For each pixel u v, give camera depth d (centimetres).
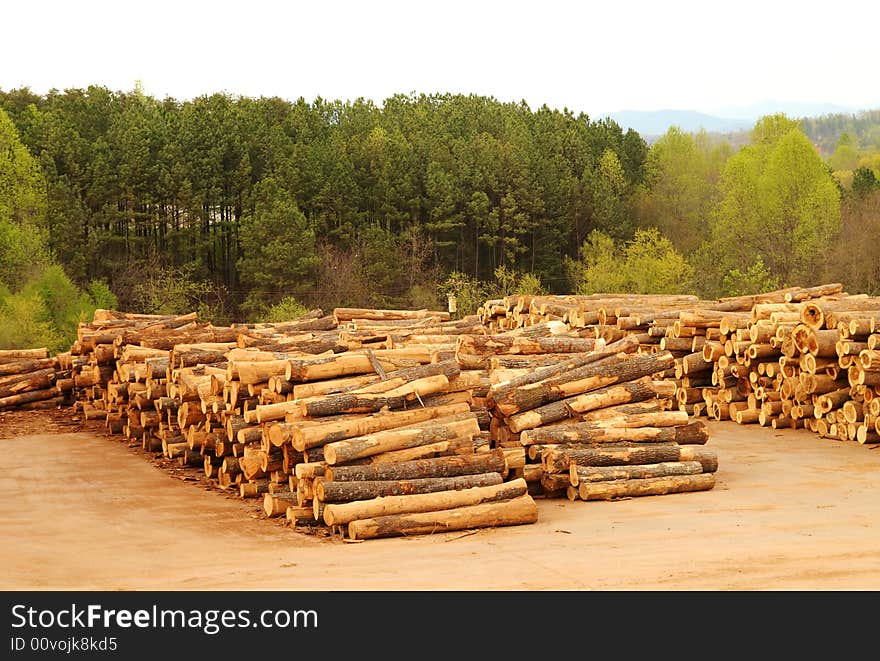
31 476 1464
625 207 9131
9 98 8288
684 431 1352
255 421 1248
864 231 7438
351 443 1094
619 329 2162
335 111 9812
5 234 5584
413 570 879
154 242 6944
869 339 1648
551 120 10200
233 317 7012
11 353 2427
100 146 6919
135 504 1253
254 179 7538
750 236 7975
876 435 1647
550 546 973
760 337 1867
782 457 1547
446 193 7831
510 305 2550
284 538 1051
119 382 1906
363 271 7125
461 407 1244
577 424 1302
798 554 913
